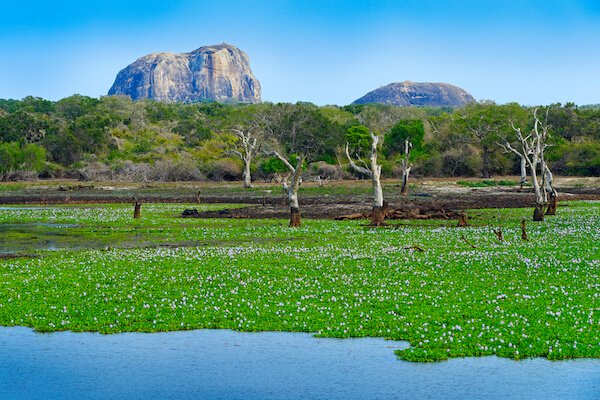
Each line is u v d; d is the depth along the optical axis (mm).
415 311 18500
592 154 107312
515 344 15766
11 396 13594
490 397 13258
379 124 140250
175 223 45844
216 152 124438
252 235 37781
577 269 24156
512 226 40656
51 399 13492
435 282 22156
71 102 153375
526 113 119562
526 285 21562
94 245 33781
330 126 120375
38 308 19422
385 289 21188
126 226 43500
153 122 147750
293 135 120250
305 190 87312
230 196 79188
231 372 14711
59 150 118500
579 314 17875
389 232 38375
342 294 20594
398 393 13523
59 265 26422
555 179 97000
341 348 16016
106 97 167500
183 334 17234
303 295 20516
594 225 39875
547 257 26906
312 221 47750
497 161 113500
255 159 116938
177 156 117750
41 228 42281
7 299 20438
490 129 109750
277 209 59625
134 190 90188
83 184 97562
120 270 25047
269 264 26141
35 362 15414
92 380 14352
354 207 61500
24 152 106875
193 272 24469
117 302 20078
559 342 15789
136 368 15016
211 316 18406
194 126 138375
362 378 14242
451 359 15203
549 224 41312
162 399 13398
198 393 13680
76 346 16406
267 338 16844
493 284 21750
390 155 119625
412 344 16047
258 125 125438
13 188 92000
